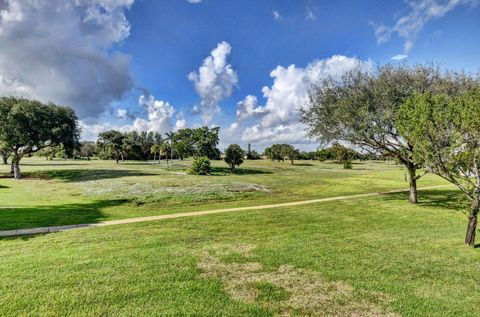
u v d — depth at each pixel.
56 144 39.34
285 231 11.72
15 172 36.97
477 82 15.66
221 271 7.43
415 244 9.95
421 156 10.50
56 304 5.67
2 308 5.49
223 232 11.48
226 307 5.69
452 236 11.05
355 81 19.08
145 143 111.25
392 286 6.70
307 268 7.70
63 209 16.72
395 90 17.45
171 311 5.51
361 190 28.58
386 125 17.61
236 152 56.41
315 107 20.36
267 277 7.11
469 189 10.09
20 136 34.81
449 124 9.45
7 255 8.45
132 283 6.62
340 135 19.23
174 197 22.45
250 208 17.97
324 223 13.31
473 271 7.62
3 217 13.87
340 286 6.68
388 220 14.12
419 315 5.54
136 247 9.32
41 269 7.33
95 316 5.31
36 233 11.14
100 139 85.94
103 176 39.25
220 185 30.44
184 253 8.75
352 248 9.42
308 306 5.79
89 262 7.86
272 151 103.62
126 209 17.77
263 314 5.48
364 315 5.52
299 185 33.31
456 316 5.53
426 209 17.16
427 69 17.77
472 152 9.23
